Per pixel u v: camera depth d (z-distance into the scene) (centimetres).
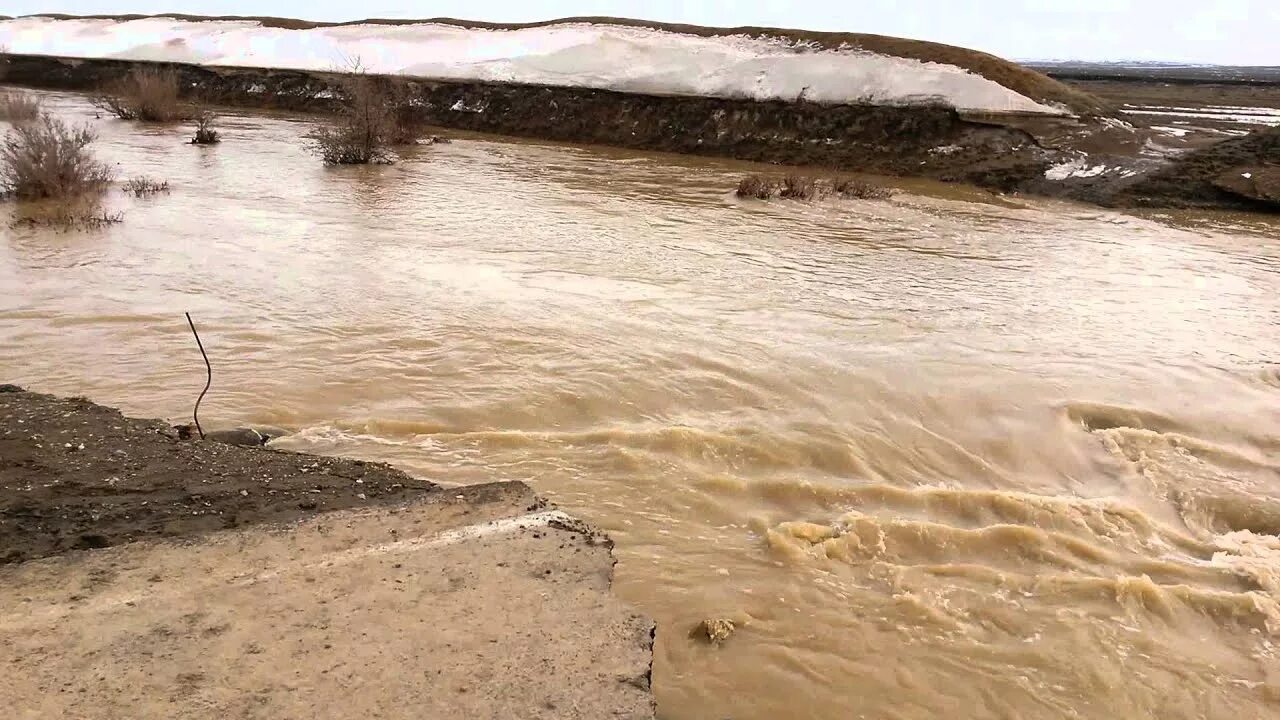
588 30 3316
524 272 1067
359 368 739
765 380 746
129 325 818
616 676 310
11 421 538
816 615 449
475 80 3050
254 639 316
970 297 1046
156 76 2752
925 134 2202
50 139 1432
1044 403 722
